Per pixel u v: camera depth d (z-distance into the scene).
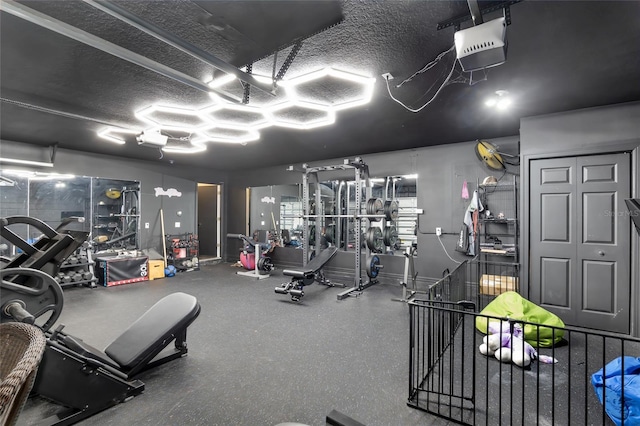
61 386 2.00
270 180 8.13
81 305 4.73
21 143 5.34
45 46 2.43
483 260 5.09
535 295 4.11
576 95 3.41
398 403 2.28
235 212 8.88
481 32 2.01
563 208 3.95
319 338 3.46
